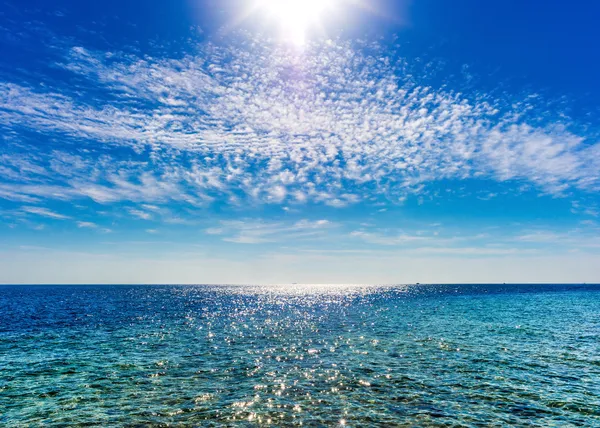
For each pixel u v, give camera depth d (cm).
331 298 13550
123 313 6519
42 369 2444
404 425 1545
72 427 1536
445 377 2250
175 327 4638
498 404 1792
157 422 1584
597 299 10331
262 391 2000
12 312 6556
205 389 2034
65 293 16175
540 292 15725
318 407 1756
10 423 1583
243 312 7131
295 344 3406
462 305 8388
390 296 14112
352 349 3145
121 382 2162
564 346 3212
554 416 1645
